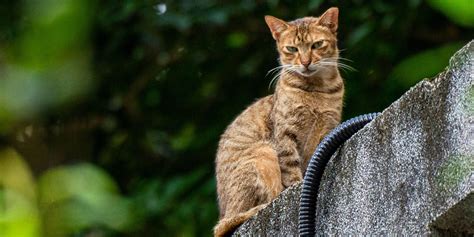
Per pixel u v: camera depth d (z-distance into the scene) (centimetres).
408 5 1430
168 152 1698
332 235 563
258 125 1037
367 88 1455
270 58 1639
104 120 1623
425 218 465
